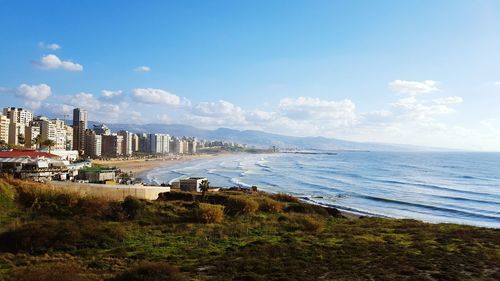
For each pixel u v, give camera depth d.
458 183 125.81
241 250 25.30
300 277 18.92
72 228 28.38
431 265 21.59
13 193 36.28
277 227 34.94
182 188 66.88
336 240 29.31
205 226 33.75
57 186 41.53
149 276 17.80
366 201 84.69
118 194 44.50
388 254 24.28
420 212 71.19
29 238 25.84
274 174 155.62
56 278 17.61
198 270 20.33
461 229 35.78
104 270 20.42
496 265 21.94
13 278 17.78
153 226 33.16
